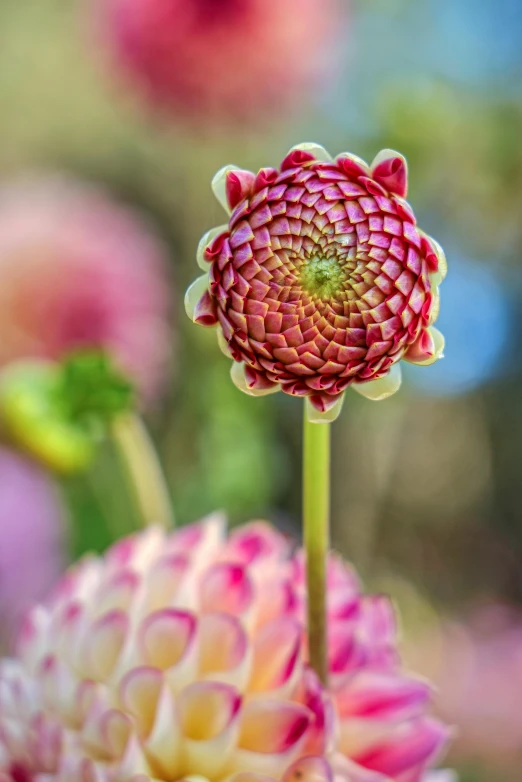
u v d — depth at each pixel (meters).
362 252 0.35
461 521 1.42
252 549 0.42
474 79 1.09
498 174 0.94
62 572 0.85
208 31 0.85
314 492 0.37
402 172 0.36
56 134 1.60
